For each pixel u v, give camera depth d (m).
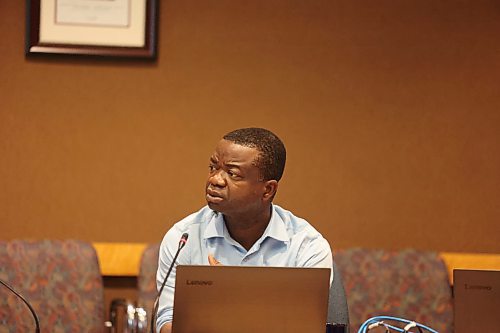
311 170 8.16
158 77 8.05
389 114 8.23
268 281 4.42
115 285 7.95
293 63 8.16
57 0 7.89
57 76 7.96
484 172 8.32
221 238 5.44
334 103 8.19
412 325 4.93
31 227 7.93
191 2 8.07
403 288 7.33
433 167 8.27
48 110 7.95
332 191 8.18
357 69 8.21
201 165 8.08
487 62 8.32
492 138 8.33
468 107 8.30
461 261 8.20
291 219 5.61
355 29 8.20
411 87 8.27
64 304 6.89
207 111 8.09
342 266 7.35
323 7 8.19
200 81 8.08
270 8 8.14
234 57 8.11
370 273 7.34
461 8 8.29
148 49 7.97
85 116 7.99
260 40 8.13
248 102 8.12
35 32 7.87
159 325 5.28
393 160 8.23
